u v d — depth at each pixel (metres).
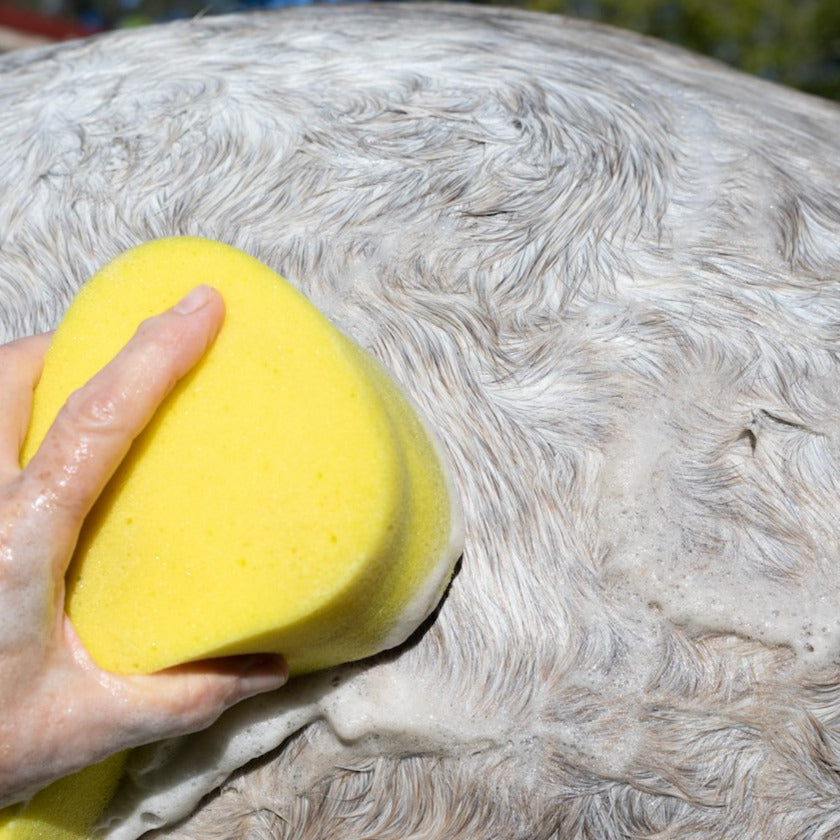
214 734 0.70
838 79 2.72
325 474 0.64
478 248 0.75
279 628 0.64
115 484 0.66
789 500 0.71
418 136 0.78
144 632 0.65
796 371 0.72
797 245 0.75
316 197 0.77
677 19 2.85
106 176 0.80
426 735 0.70
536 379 0.73
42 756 0.65
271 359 0.66
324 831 0.72
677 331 0.73
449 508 0.69
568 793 0.71
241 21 0.90
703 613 0.70
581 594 0.71
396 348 0.74
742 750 0.70
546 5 2.76
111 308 0.68
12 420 0.67
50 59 0.89
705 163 0.77
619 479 0.71
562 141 0.78
